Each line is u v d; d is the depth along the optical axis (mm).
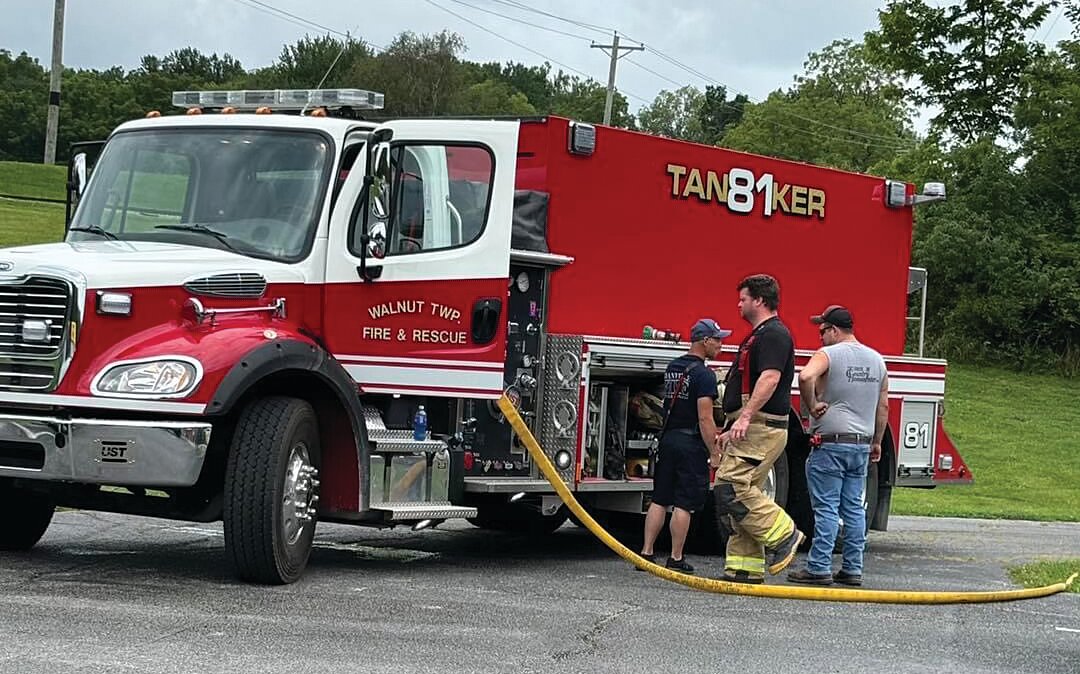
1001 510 19047
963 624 8258
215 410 7879
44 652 6055
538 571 9867
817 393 9859
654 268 11180
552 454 10289
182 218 9094
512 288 10109
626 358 10727
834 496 9789
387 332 9211
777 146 80500
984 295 38656
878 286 13336
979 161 38500
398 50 88750
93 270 8016
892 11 37969
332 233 9031
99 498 8609
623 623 7637
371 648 6543
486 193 9570
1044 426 30391
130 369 7910
